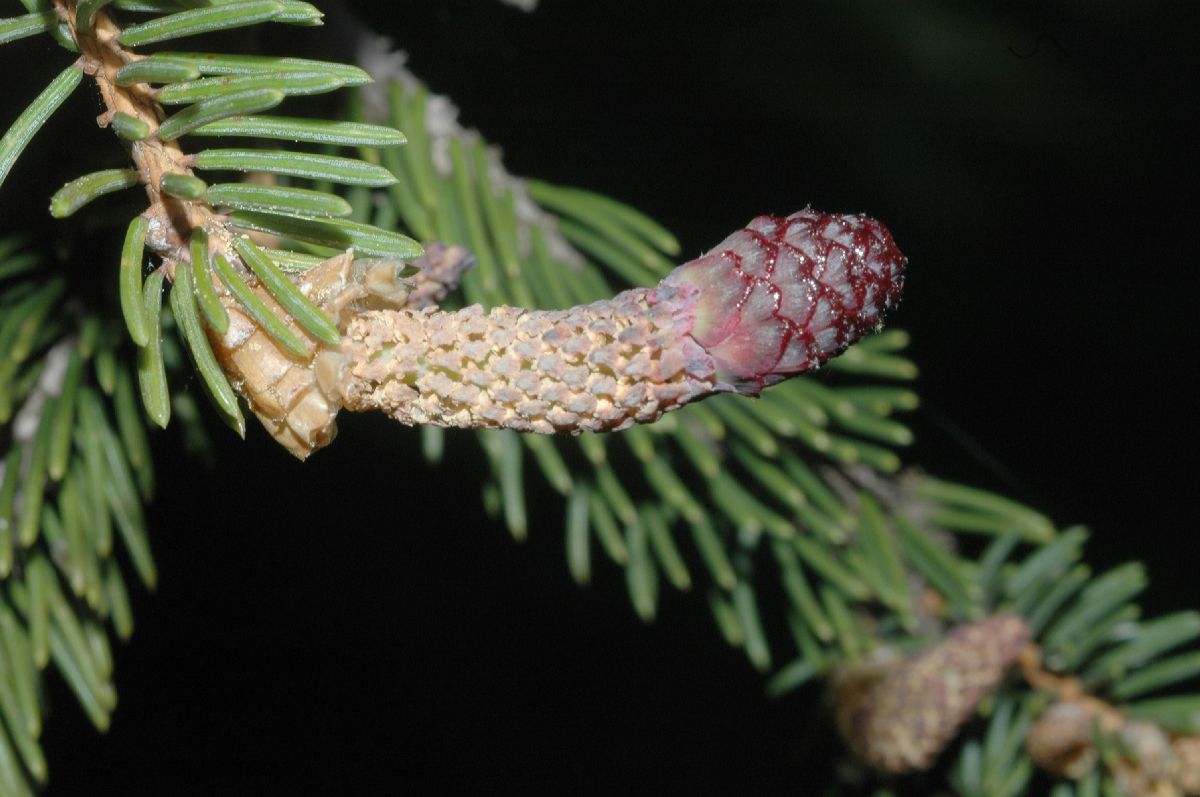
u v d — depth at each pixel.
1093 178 0.43
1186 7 0.37
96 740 0.50
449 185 0.29
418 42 0.38
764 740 0.53
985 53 0.38
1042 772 0.34
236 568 0.49
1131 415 0.49
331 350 0.23
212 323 0.23
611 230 0.29
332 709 0.53
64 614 0.27
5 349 0.26
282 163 0.23
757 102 0.39
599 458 0.29
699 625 0.53
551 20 0.38
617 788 0.53
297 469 0.44
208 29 0.23
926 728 0.30
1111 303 0.48
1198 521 0.49
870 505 0.31
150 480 0.27
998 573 0.33
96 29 0.23
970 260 0.46
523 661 0.54
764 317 0.23
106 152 0.27
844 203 0.42
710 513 0.31
